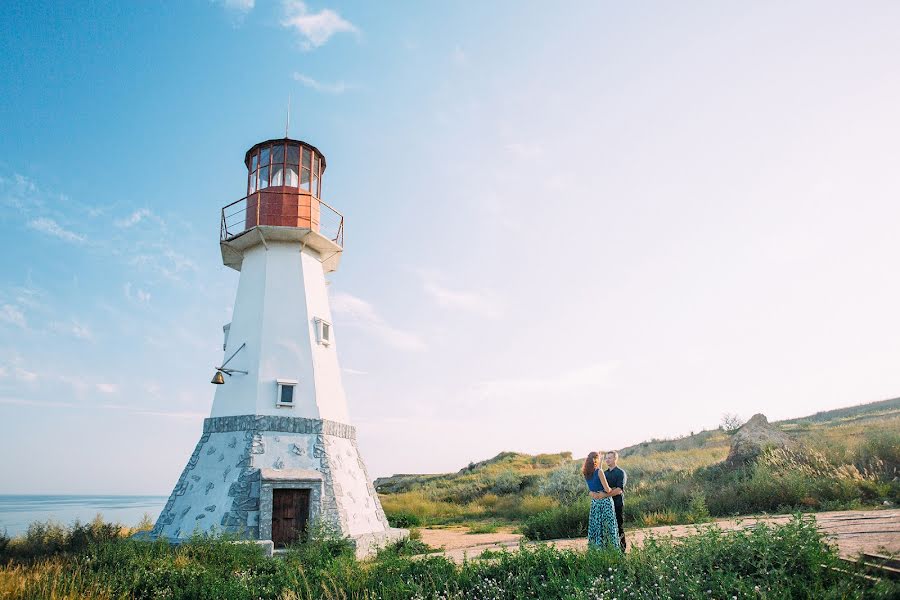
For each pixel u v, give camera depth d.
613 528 9.18
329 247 21.08
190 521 16.06
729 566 6.50
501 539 17.44
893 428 21.73
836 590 5.51
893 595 5.30
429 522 26.45
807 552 6.40
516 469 48.31
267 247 20.02
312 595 8.71
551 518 16.45
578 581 7.08
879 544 7.44
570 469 32.19
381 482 58.59
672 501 17.61
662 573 6.63
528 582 7.71
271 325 18.95
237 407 18.00
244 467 16.55
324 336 19.95
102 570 10.60
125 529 20.55
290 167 21.12
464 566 8.96
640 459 32.16
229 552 12.58
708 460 26.73
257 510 15.90
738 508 15.39
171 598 9.43
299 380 18.45
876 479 15.34
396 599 8.09
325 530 15.35
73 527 18.09
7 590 9.23
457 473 54.59
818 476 16.42
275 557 13.59
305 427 17.86
